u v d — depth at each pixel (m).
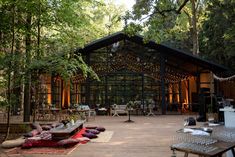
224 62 21.25
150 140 7.78
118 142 7.54
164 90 17.89
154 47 18.14
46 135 7.84
